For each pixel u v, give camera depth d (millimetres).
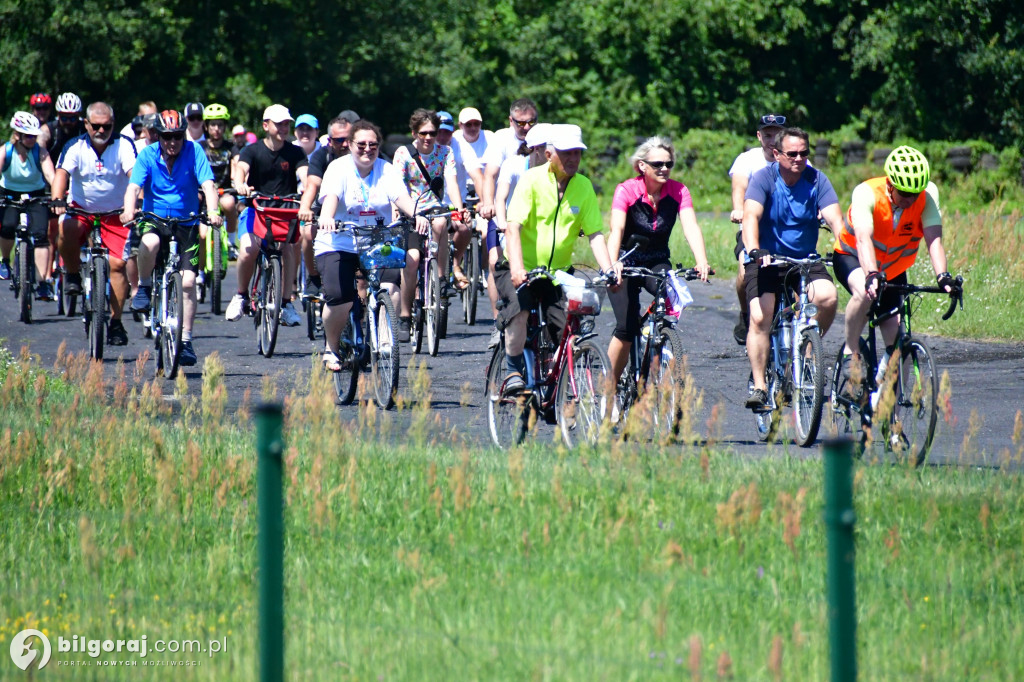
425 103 133750
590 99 141125
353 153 34625
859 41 146375
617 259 28125
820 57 151250
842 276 28938
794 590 18359
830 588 11844
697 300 55875
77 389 28625
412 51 129250
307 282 46000
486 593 18312
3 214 52719
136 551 20656
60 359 28969
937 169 118438
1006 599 18203
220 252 52531
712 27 143875
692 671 14172
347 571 19547
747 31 143875
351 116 41312
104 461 24297
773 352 30109
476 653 16094
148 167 37969
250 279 44656
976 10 144000
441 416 32844
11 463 24109
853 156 121812
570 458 24734
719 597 17969
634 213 28766
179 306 37500
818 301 28703
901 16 143875
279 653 12906
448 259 48375
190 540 21188
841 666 11758
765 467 24875
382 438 26578
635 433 23484
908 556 19875
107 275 41500
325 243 34469
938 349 44344
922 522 21562
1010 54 144000
